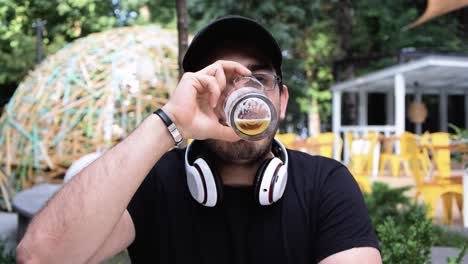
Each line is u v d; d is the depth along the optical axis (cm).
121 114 736
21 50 1730
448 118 1620
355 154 933
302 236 136
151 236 141
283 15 1288
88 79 733
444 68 1036
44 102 733
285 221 136
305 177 143
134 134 119
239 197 137
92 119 718
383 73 1148
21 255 111
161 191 143
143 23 1684
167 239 139
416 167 538
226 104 123
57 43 1716
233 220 136
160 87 756
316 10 1339
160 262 139
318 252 136
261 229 135
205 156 137
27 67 1744
